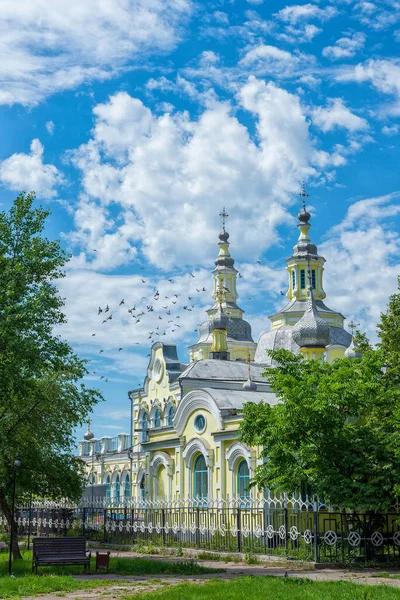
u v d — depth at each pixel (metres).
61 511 44.50
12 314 27.05
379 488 25.92
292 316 67.44
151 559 29.52
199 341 73.44
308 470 26.44
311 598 17.00
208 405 38.72
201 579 22.94
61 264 29.77
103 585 21.41
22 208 29.50
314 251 70.62
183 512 35.38
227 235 80.81
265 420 28.44
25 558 30.31
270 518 32.38
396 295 33.88
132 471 58.59
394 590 18.33
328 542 26.48
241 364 51.88
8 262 28.61
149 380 57.88
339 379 28.02
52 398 30.55
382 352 28.31
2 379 26.11
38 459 31.52
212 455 37.91
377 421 28.77
